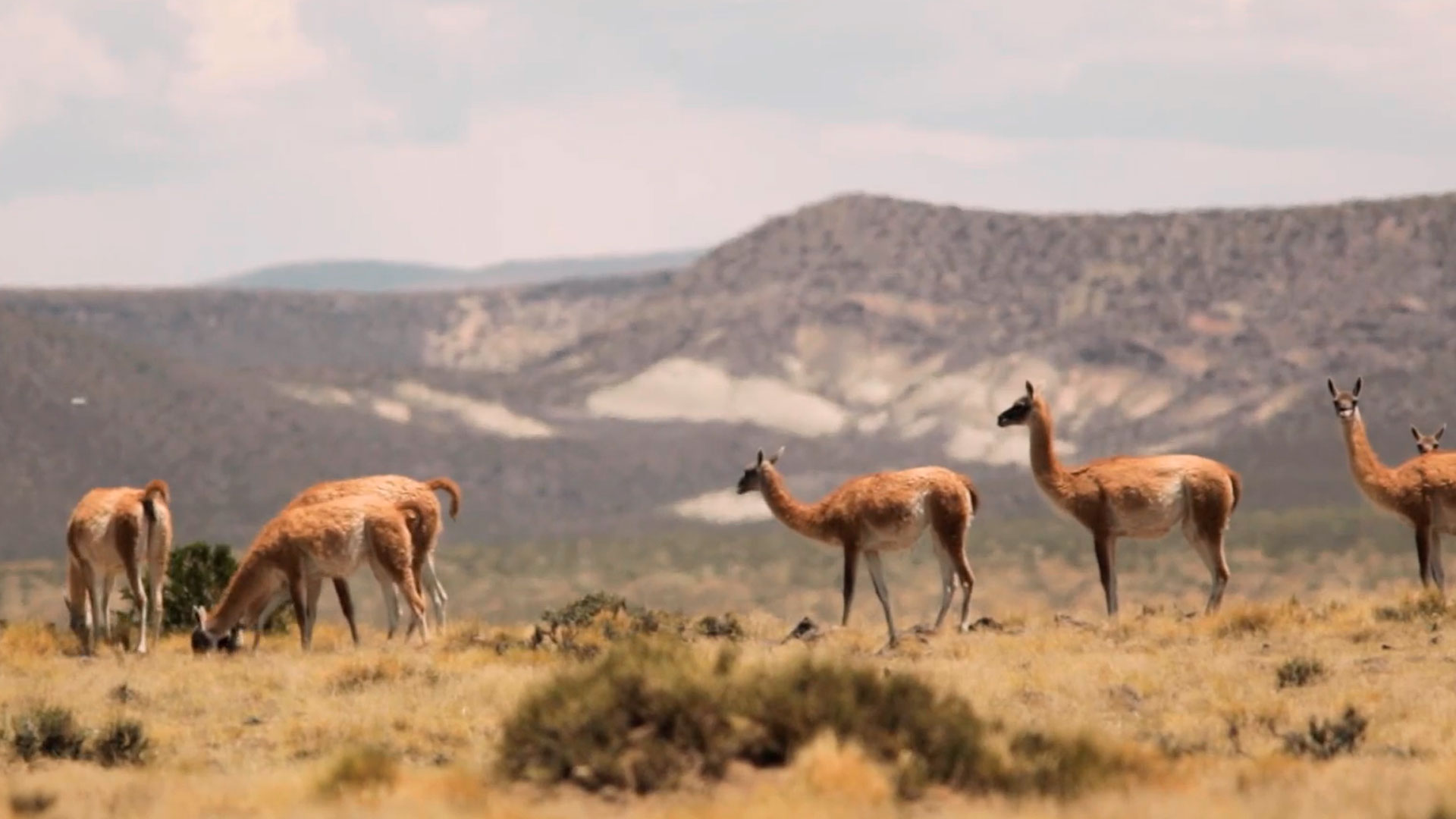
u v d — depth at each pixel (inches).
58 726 2586.1
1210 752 2413.9
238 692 3090.6
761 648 3580.2
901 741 2102.6
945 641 3580.2
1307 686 2942.9
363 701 2920.8
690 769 2058.3
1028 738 2197.3
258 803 2052.2
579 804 1968.5
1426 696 2792.8
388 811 1924.2
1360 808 1856.5
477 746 2527.1
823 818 1840.6
